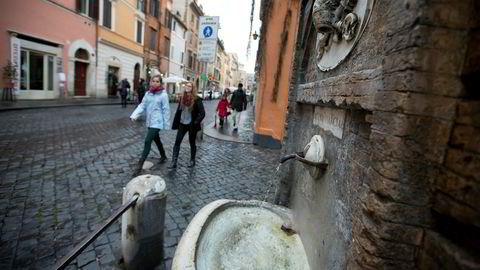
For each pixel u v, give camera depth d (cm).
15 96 1315
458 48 86
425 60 88
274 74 789
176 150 518
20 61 1374
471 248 80
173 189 413
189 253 156
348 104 139
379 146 101
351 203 131
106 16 2016
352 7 155
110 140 711
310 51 294
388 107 98
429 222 93
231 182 468
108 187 396
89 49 1861
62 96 1614
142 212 208
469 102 81
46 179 407
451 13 86
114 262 237
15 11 1302
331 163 171
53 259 235
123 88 1645
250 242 199
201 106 520
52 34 1533
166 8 3067
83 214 313
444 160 88
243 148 777
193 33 4231
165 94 475
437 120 88
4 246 247
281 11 754
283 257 191
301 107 303
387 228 96
